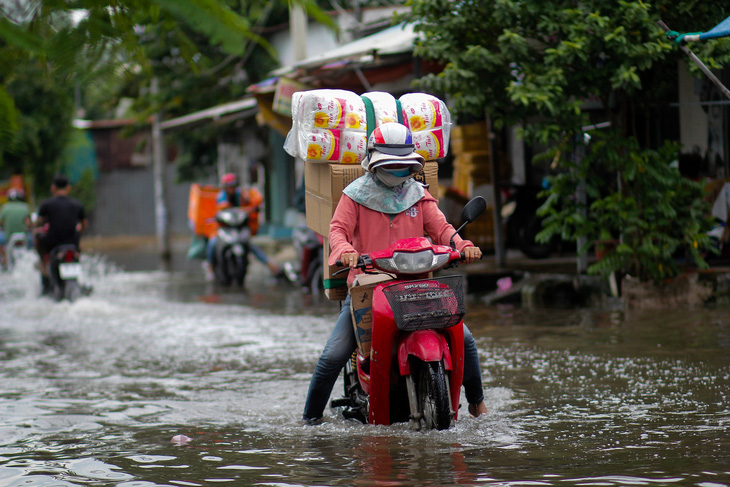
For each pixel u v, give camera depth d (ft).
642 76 36.94
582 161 36.29
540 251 58.13
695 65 31.89
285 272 62.44
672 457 15.79
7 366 29.81
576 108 33.37
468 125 61.98
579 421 19.13
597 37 32.91
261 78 82.02
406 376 18.51
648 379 23.50
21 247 74.59
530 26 34.94
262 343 33.68
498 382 24.08
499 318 37.70
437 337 18.42
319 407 19.97
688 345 28.32
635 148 35.47
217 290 58.80
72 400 23.77
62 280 49.55
